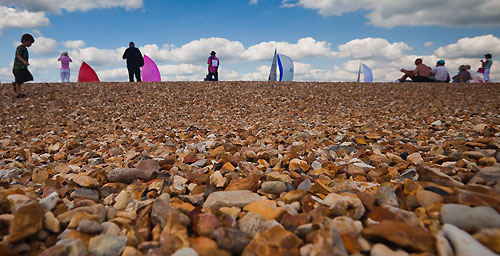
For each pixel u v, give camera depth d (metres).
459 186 1.38
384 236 0.96
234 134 4.55
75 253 0.99
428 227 1.08
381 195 1.34
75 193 1.69
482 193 1.28
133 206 1.49
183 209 1.33
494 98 8.30
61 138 4.68
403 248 0.94
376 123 5.40
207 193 1.59
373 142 3.38
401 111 7.19
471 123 4.76
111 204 1.62
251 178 1.71
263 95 9.94
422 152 2.66
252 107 8.44
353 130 4.32
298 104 8.80
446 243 0.91
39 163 2.96
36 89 9.70
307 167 2.21
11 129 5.73
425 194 1.29
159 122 6.43
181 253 0.96
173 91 10.30
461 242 0.89
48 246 1.13
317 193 1.55
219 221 1.18
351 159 2.50
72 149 3.75
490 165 1.88
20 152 3.39
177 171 2.21
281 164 2.34
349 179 1.92
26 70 8.48
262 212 1.27
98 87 10.41
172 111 8.02
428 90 10.12
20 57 8.19
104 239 1.09
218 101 9.23
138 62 11.52
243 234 1.04
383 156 2.46
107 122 6.55
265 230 1.13
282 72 22.59
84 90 9.95
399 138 3.51
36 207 1.22
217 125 5.72
